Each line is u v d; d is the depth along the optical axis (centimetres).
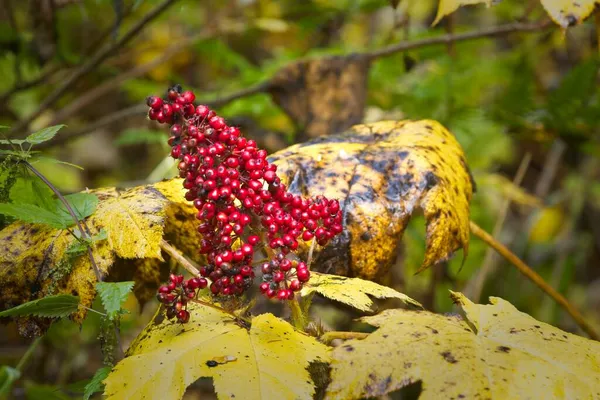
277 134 113
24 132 131
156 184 77
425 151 79
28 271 72
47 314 68
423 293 113
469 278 148
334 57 105
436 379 62
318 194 76
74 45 162
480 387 62
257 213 67
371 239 75
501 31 108
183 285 65
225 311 67
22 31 147
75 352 122
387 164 77
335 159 78
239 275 66
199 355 64
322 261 75
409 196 76
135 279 83
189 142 65
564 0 75
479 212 148
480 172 145
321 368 66
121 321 97
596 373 63
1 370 77
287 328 67
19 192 79
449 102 132
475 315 68
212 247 66
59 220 70
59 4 121
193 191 66
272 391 62
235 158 66
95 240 70
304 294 67
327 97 103
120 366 64
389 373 63
